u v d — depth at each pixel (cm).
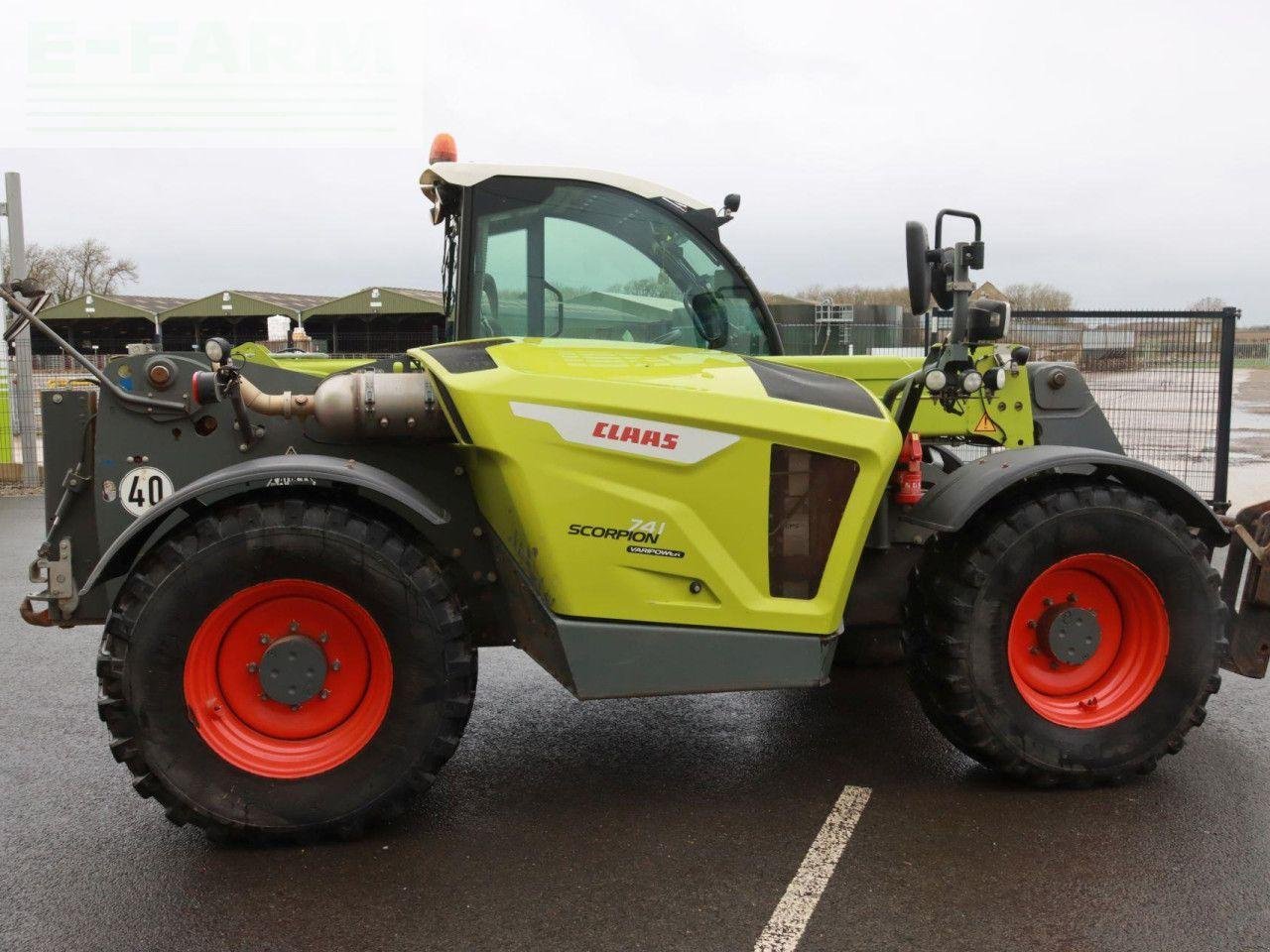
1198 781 337
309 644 288
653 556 301
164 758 279
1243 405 1220
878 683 448
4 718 409
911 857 284
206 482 284
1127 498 328
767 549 310
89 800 327
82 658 496
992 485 318
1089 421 434
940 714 329
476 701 426
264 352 368
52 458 326
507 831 303
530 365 312
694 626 305
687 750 369
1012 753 321
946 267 333
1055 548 321
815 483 312
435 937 246
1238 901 259
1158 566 328
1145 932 246
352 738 293
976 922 250
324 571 284
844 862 281
